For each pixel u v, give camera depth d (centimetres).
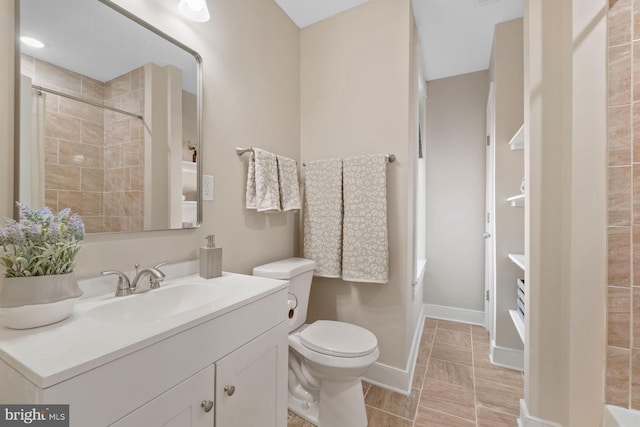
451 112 289
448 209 290
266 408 101
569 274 121
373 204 174
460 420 146
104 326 69
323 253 186
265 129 175
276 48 186
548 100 128
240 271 155
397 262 176
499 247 207
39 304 67
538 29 129
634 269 108
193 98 128
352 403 136
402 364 173
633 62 108
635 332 108
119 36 102
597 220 113
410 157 179
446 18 202
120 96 103
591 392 114
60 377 49
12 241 68
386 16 179
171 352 68
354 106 190
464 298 283
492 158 230
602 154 112
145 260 109
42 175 84
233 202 150
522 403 141
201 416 75
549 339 127
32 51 83
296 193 182
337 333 150
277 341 107
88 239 93
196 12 118
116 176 101
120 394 58
